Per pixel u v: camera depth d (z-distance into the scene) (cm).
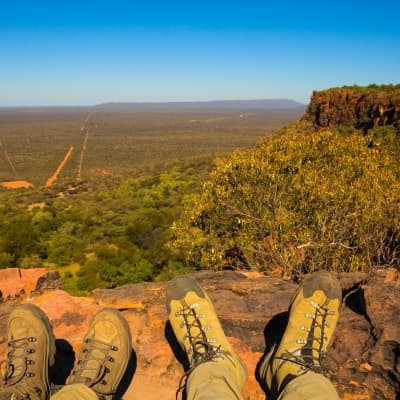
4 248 3878
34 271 493
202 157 11738
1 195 8500
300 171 902
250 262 880
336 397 209
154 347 331
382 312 313
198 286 326
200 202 995
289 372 248
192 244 995
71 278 3244
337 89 4822
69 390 224
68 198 8044
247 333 338
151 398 290
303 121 5294
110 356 285
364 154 996
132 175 10494
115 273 2756
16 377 257
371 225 773
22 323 282
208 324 295
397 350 286
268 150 1007
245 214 927
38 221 5172
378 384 287
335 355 304
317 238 797
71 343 340
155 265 2848
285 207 892
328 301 302
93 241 4241
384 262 759
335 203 802
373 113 3947
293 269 772
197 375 230
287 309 353
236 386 224
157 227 4094
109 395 274
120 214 5144
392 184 852
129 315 377
